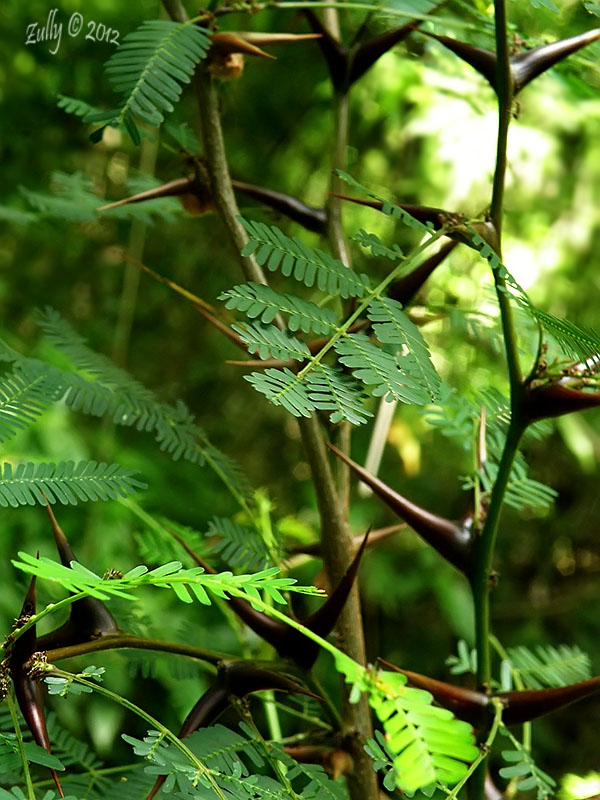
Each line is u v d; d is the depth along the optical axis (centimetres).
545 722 270
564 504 287
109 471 101
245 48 105
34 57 215
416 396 94
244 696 99
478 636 102
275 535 113
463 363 180
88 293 271
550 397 99
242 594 91
